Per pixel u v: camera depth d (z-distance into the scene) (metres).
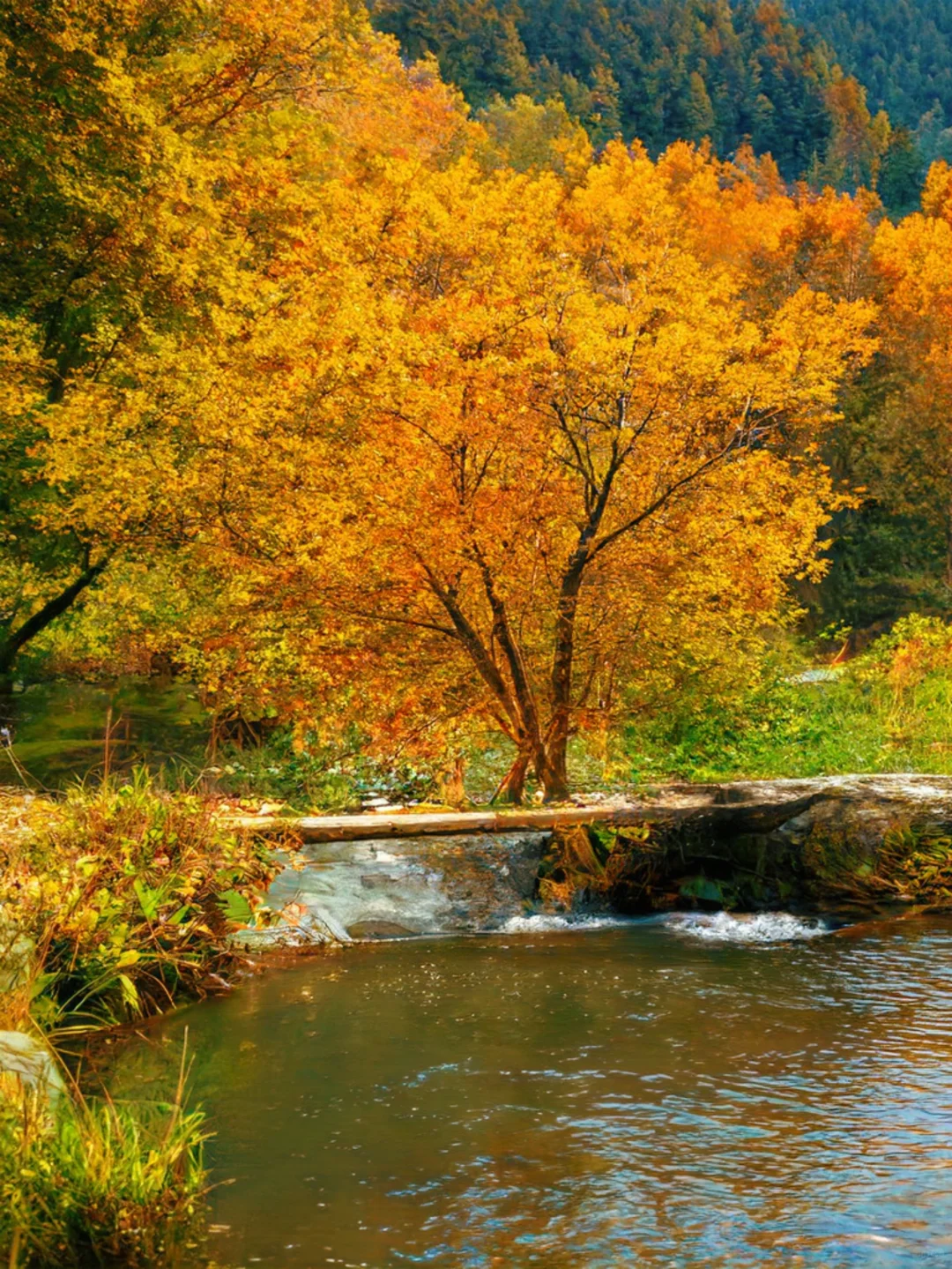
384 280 9.91
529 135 59.69
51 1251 3.08
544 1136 3.98
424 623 9.42
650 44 153.88
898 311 47.06
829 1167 3.70
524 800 9.76
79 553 13.46
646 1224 3.31
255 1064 4.75
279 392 9.78
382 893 7.29
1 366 12.33
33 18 13.84
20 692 16.44
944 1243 3.17
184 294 14.08
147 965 5.70
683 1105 4.25
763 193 76.50
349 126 19.75
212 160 15.44
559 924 7.50
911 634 14.48
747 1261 3.09
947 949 6.78
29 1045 4.05
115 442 10.96
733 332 9.34
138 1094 4.38
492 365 8.64
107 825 6.24
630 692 11.02
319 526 9.10
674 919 7.71
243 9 17.06
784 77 159.50
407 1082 4.52
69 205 14.07
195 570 10.72
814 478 9.73
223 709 11.32
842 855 8.13
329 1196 3.52
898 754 11.55
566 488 9.38
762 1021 5.30
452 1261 3.10
